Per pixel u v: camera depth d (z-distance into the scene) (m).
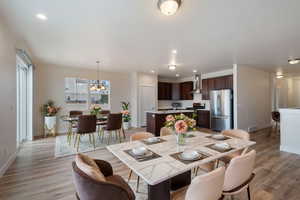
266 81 6.41
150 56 4.18
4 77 2.48
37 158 3.12
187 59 4.48
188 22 2.33
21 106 4.16
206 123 6.25
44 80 5.19
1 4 1.89
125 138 4.78
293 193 1.98
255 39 3.00
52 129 4.96
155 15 2.15
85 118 3.83
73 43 3.21
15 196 1.91
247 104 5.47
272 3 1.85
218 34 2.77
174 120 2.02
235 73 5.07
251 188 2.09
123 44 3.27
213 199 1.09
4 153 2.51
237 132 2.39
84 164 1.17
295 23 2.36
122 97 6.79
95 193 1.04
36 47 3.46
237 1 1.82
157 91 7.33
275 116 5.16
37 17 2.21
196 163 1.37
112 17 2.20
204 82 6.60
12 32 2.69
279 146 3.87
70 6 1.94
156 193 1.34
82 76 5.88
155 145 1.88
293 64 5.11
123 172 2.56
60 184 2.19
